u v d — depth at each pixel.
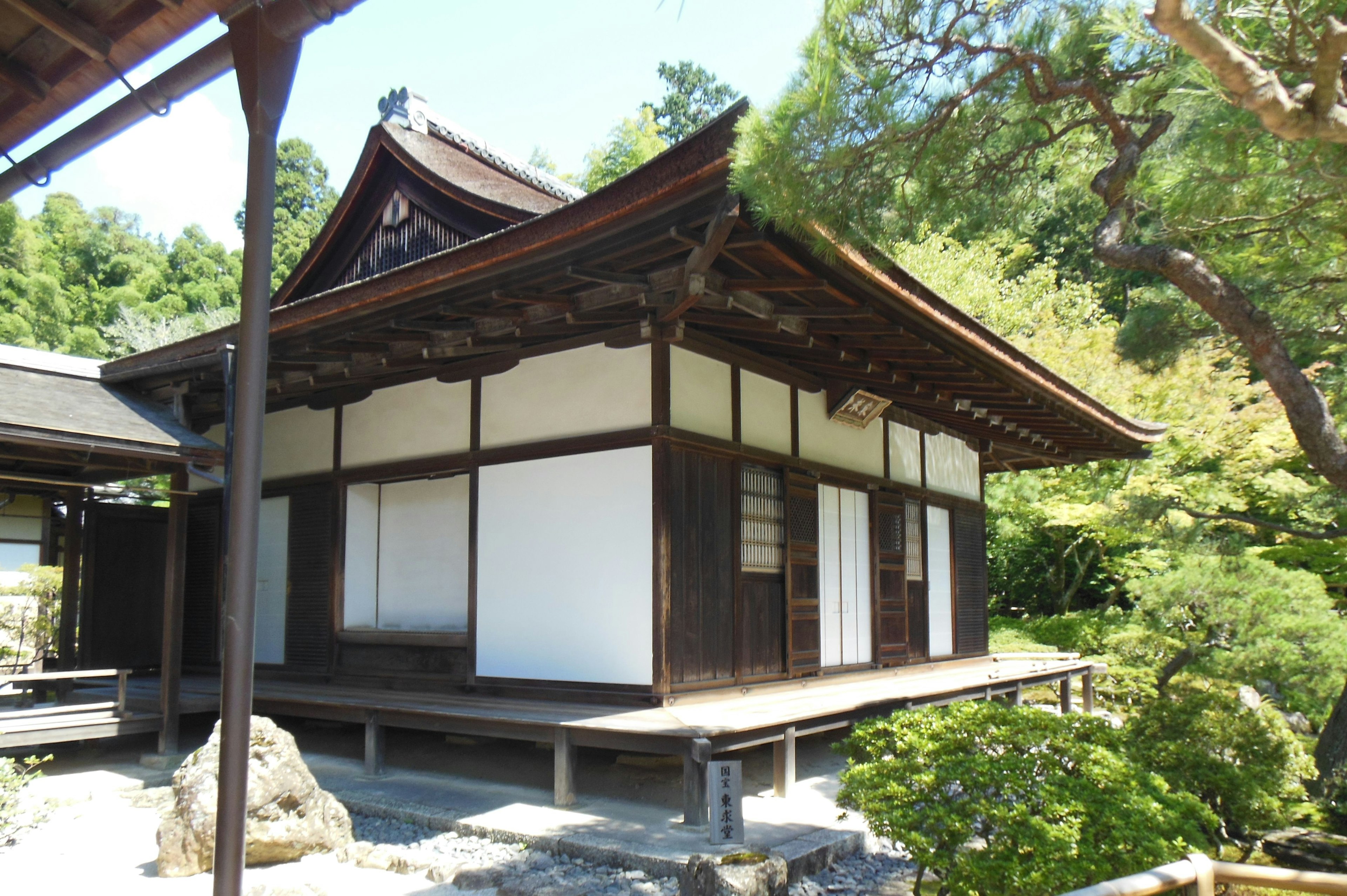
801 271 5.22
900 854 5.10
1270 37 4.02
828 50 4.03
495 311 6.57
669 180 4.51
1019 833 3.54
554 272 5.53
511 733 5.95
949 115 4.57
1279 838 6.48
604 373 6.80
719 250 5.04
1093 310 17.61
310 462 8.95
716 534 6.83
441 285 5.88
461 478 8.08
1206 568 10.07
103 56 2.34
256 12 2.33
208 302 30.11
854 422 8.83
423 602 8.21
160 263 32.31
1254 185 4.88
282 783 4.86
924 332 6.35
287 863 4.84
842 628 8.33
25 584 12.10
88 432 6.54
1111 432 9.73
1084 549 17.50
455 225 8.67
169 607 7.31
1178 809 3.89
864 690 7.37
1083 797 3.71
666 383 6.46
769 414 7.66
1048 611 18.56
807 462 7.96
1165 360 7.66
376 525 8.73
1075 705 11.26
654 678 6.21
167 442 7.00
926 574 9.92
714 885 3.93
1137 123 5.33
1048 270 18.00
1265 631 9.30
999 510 15.20
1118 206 5.29
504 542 7.24
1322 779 7.63
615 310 6.41
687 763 5.14
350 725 8.58
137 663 9.69
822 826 5.25
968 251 17.28
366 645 8.16
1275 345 4.69
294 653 8.72
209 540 9.79
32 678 6.76
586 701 6.50
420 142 9.19
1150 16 2.82
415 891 4.39
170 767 7.05
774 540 7.52
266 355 2.48
